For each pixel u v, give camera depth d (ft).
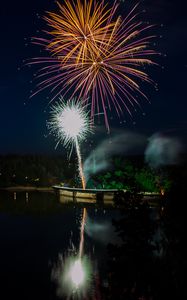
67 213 89.25
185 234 16.05
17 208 98.78
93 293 34.86
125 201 18.42
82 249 53.31
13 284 39.11
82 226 71.61
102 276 39.93
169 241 16.53
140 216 18.02
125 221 18.15
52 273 42.39
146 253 17.83
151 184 109.50
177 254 16.49
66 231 67.15
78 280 38.86
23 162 185.88
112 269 18.49
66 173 185.88
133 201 18.39
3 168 180.75
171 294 16.57
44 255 50.75
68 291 36.06
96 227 70.38
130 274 17.94
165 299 16.62
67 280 39.55
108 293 21.63
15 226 73.05
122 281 18.34
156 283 17.12
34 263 46.83
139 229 17.98
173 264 16.75
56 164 189.26
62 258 48.88
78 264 45.32
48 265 45.83
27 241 59.57
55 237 62.28
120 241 57.21
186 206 16.03
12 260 48.60
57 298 34.55
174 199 16.25
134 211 18.13
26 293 36.37
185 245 16.10
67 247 54.95
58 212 90.99
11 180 178.91
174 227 16.20
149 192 106.42
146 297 17.31
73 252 51.72
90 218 81.15
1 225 74.08
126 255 18.11
